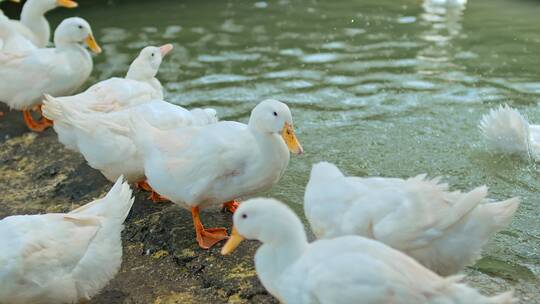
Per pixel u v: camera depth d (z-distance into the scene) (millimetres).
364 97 7734
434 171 6141
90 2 11703
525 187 5844
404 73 8352
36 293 4141
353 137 6809
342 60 8828
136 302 4449
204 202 5020
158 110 5562
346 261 3496
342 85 8062
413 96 7711
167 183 4906
